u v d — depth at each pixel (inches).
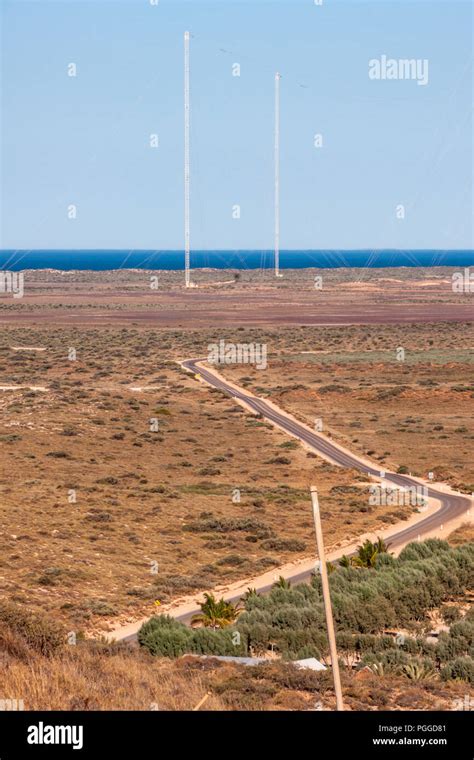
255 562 6003.9
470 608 4906.5
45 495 7509.8
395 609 4589.1
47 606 4827.8
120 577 5546.3
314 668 3366.1
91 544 6215.6
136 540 6412.4
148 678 2849.4
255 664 3353.8
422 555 5738.2
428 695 3063.5
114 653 3408.0
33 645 2864.2
